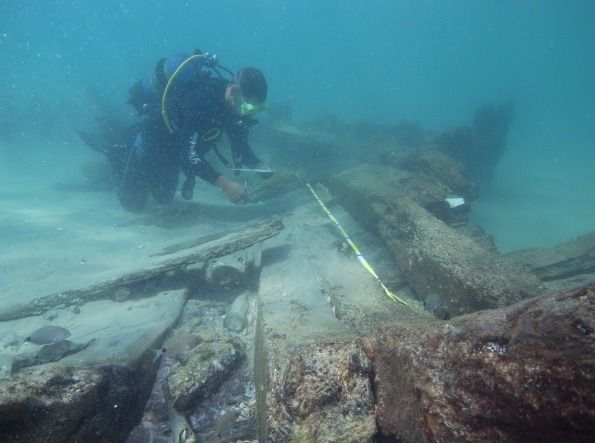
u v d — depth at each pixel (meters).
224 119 5.13
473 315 1.41
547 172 16.31
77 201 7.35
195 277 4.13
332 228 4.91
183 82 5.04
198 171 5.05
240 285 4.08
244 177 8.46
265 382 2.03
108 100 16.61
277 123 11.17
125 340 2.84
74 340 2.93
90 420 1.89
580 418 0.90
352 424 1.74
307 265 3.81
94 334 3.01
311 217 5.47
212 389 2.56
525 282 2.76
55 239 5.29
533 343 1.06
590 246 4.65
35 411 1.63
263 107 4.94
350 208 5.59
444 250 3.34
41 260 4.59
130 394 2.33
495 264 3.03
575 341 0.97
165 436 2.34
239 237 3.95
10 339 3.10
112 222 6.15
